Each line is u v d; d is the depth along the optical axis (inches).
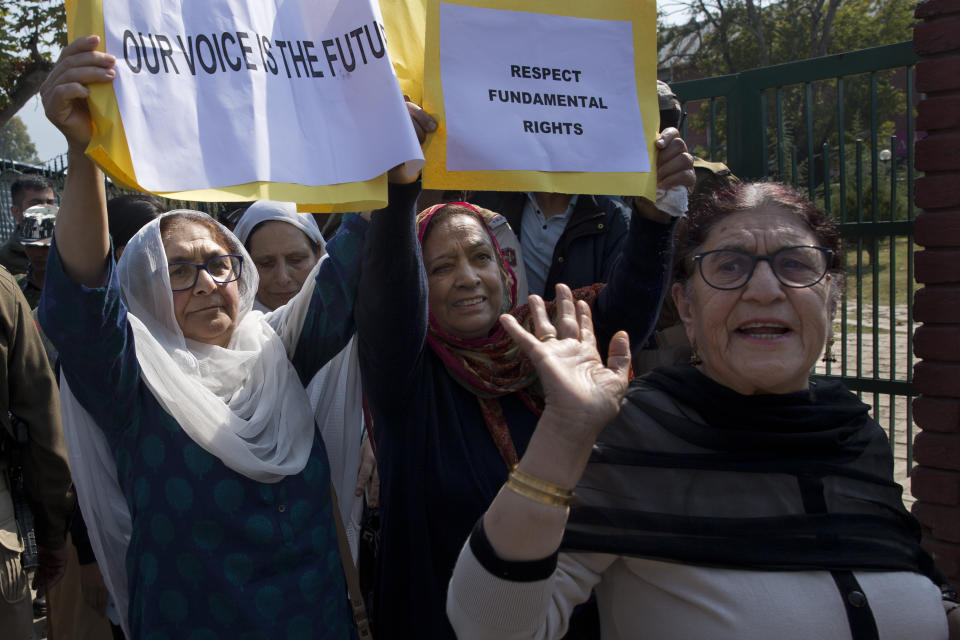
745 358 57.9
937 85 121.4
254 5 56.1
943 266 123.8
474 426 78.0
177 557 67.5
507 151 63.3
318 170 56.2
